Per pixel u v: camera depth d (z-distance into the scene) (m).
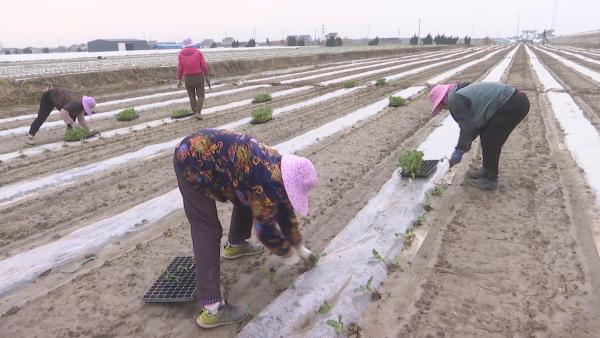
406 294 3.48
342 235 4.45
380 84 16.11
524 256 3.93
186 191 2.91
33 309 3.50
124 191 5.96
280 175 2.81
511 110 4.82
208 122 10.20
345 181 5.97
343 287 3.58
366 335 3.06
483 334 3.02
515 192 5.33
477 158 6.67
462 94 4.88
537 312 3.21
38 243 4.59
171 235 4.65
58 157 7.66
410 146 7.55
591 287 3.46
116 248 4.44
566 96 12.08
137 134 9.20
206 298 3.07
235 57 29.52
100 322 3.31
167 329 3.23
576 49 48.72
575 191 5.29
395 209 4.98
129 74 18.97
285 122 9.97
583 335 2.98
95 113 11.85
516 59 29.19
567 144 7.31
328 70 25.11
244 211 3.82
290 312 3.30
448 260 3.93
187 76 10.09
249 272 3.88
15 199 5.79
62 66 20.36
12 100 13.91
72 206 5.51
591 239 4.16
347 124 9.49
